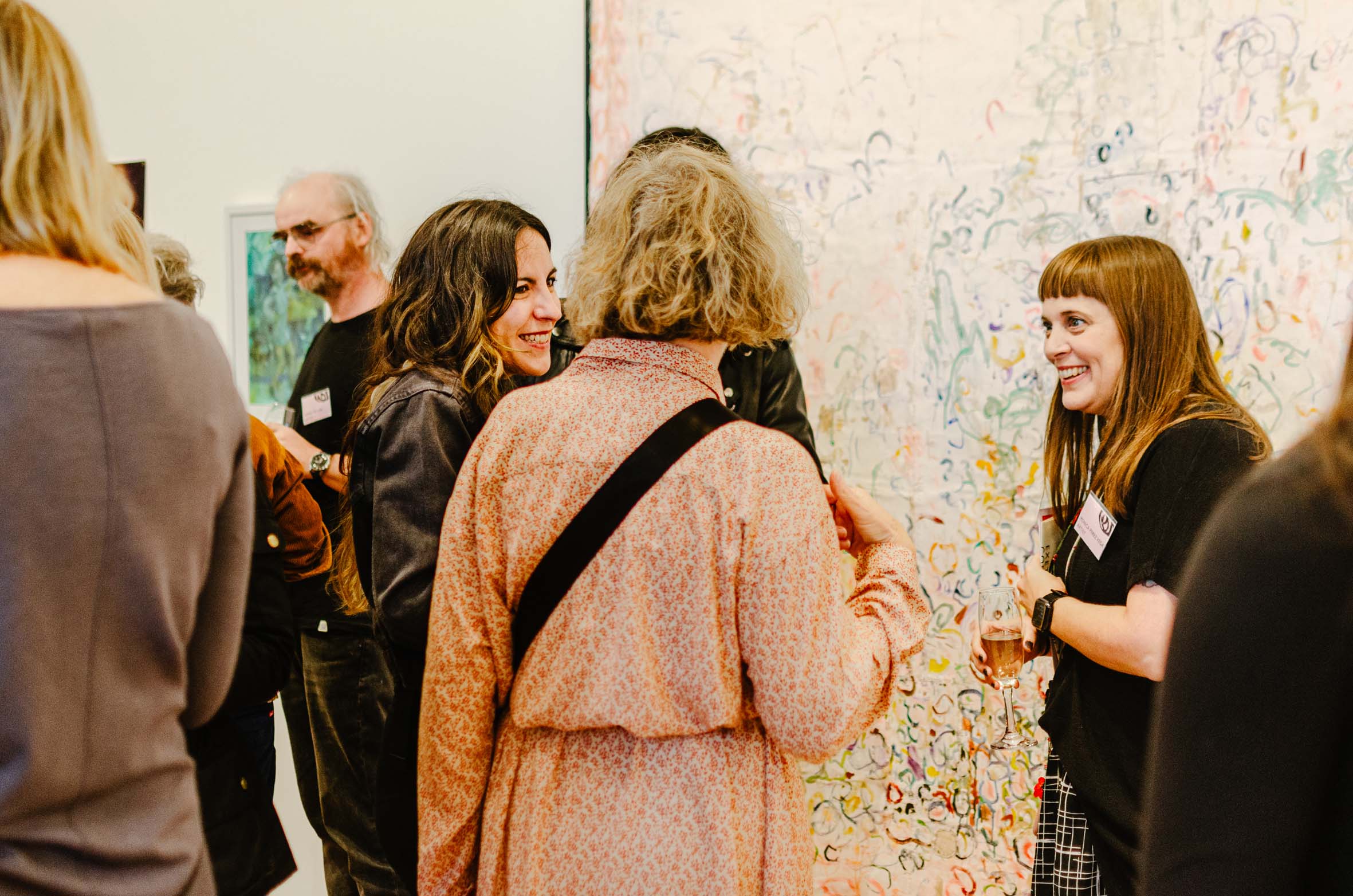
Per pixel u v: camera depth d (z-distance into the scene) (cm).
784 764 104
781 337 105
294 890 248
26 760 69
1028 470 227
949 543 233
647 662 95
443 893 107
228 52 275
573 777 99
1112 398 144
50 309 73
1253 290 212
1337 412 54
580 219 249
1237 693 54
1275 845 53
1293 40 204
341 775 211
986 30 222
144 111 284
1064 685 142
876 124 230
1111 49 215
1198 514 120
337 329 258
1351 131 202
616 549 95
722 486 95
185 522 79
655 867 94
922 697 235
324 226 254
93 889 73
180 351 81
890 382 235
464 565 104
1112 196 217
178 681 81
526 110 251
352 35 264
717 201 101
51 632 70
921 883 235
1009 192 224
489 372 145
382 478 137
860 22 229
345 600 192
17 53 77
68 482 71
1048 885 145
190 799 83
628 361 101
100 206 82
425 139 260
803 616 94
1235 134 209
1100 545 135
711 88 238
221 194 279
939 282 230
